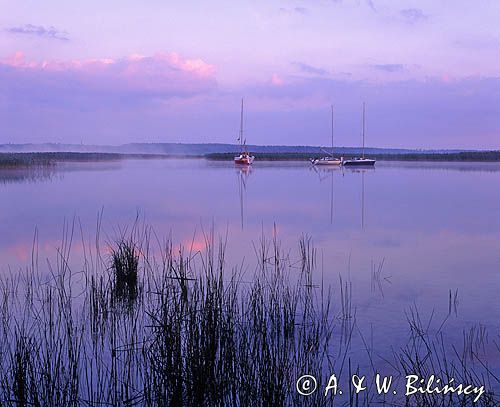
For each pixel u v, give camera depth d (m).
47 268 10.09
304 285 8.86
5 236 13.90
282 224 16.38
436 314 7.38
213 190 29.73
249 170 58.88
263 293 8.00
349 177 44.19
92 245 12.54
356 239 13.57
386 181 38.50
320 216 18.33
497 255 11.48
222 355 5.16
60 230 14.98
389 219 17.53
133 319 7.09
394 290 8.59
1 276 9.41
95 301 7.37
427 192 28.48
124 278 8.52
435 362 5.82
